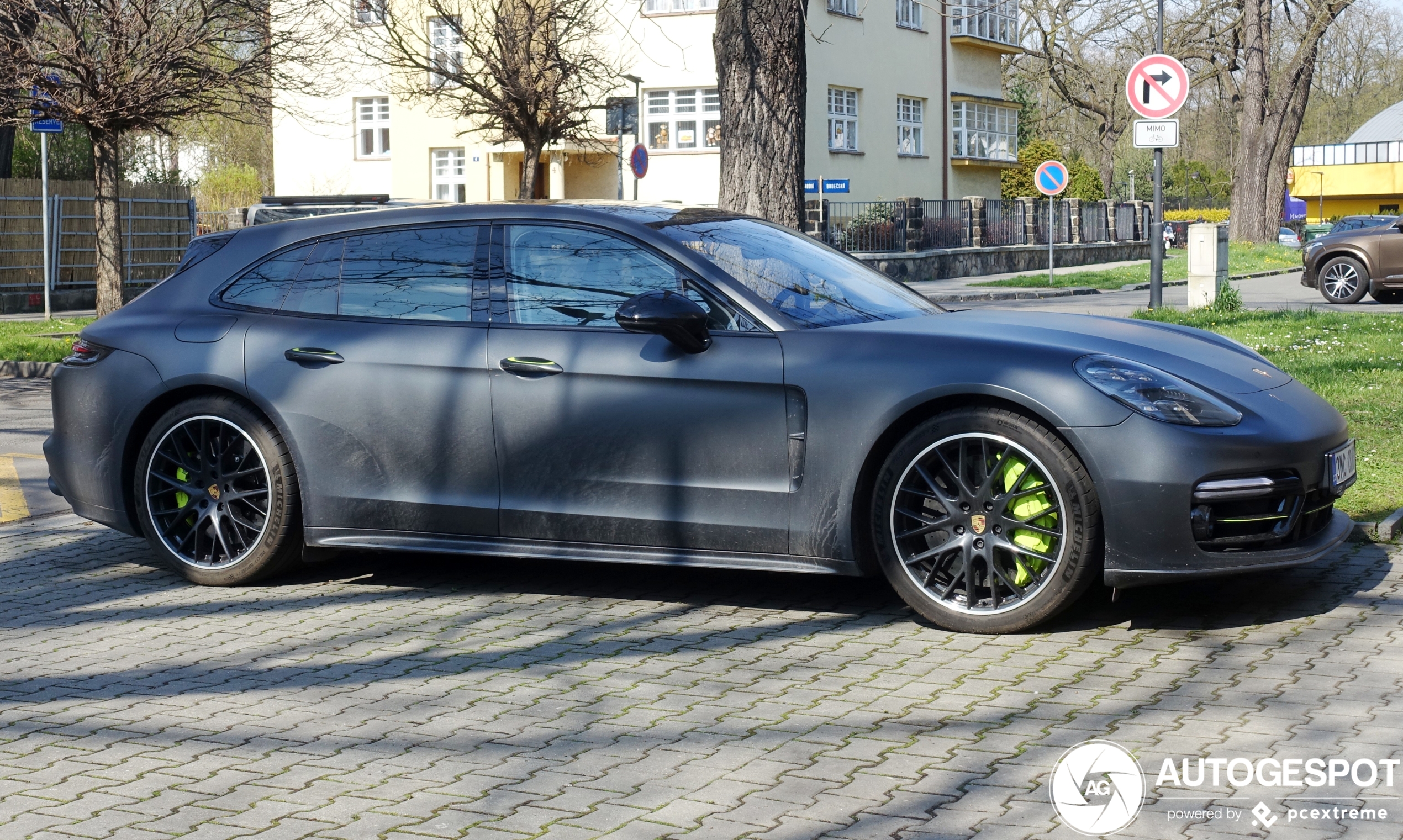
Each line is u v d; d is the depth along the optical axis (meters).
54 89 17.41
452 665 4.43
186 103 19.61
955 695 3.97
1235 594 4.98
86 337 5.86
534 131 24.52
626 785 3.34
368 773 3.46
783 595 5.22
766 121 11.26
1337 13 38.69
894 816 3.10
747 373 4.71
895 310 5.22
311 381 5.31
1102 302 24.11
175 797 3.33
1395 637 4.42
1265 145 40.75
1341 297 19.98
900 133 38.41
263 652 4.64
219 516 5.55
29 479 8.47
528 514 5.02
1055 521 4.45
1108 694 3.93
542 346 5.01
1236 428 4.35
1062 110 56.22
